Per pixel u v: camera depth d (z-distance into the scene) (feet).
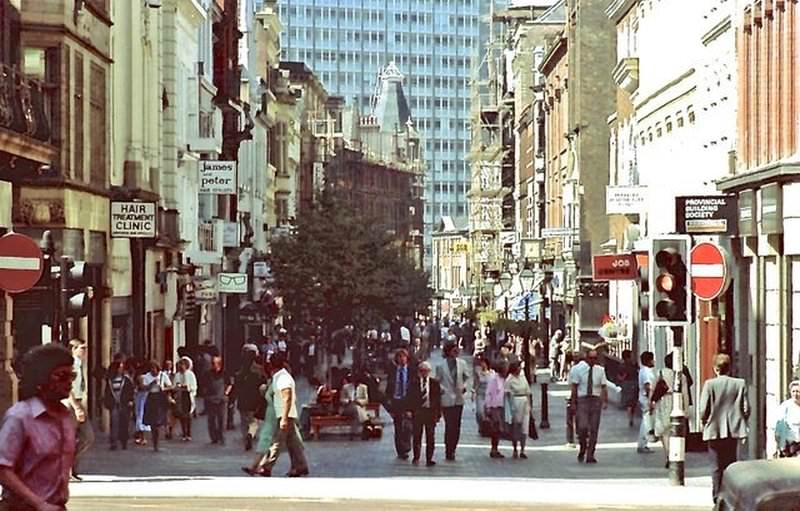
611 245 229.04
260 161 298.56
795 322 110.32
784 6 112.78
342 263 237.45
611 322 214.07
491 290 404.57
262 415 113.91
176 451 114.21
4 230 110.32
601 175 264.93
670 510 72.13
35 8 123.75
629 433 136.36
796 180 107.96
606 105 265.75
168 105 180.45
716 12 139.33
